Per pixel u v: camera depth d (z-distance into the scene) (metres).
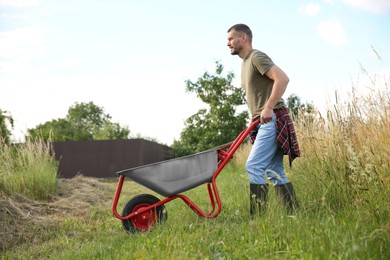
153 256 3.01
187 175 4.27
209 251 3.07
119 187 4.26
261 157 4.25
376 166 3.73
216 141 25.56
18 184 7.87
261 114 4.12
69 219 5.82
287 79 4.11
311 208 4.07
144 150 20.73
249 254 2.90
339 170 4.43
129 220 4.27
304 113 6.16
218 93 26.00
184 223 4.22
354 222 3.23
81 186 10.02
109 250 3.57
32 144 9.33
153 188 4.19
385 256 2.51
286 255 2.67
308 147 5.24
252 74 4.30
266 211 3.84
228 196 6.64
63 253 3.79
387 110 4.24
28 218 5.70
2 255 4.03
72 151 20.47
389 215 3.29
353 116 4.77
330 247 2.57
